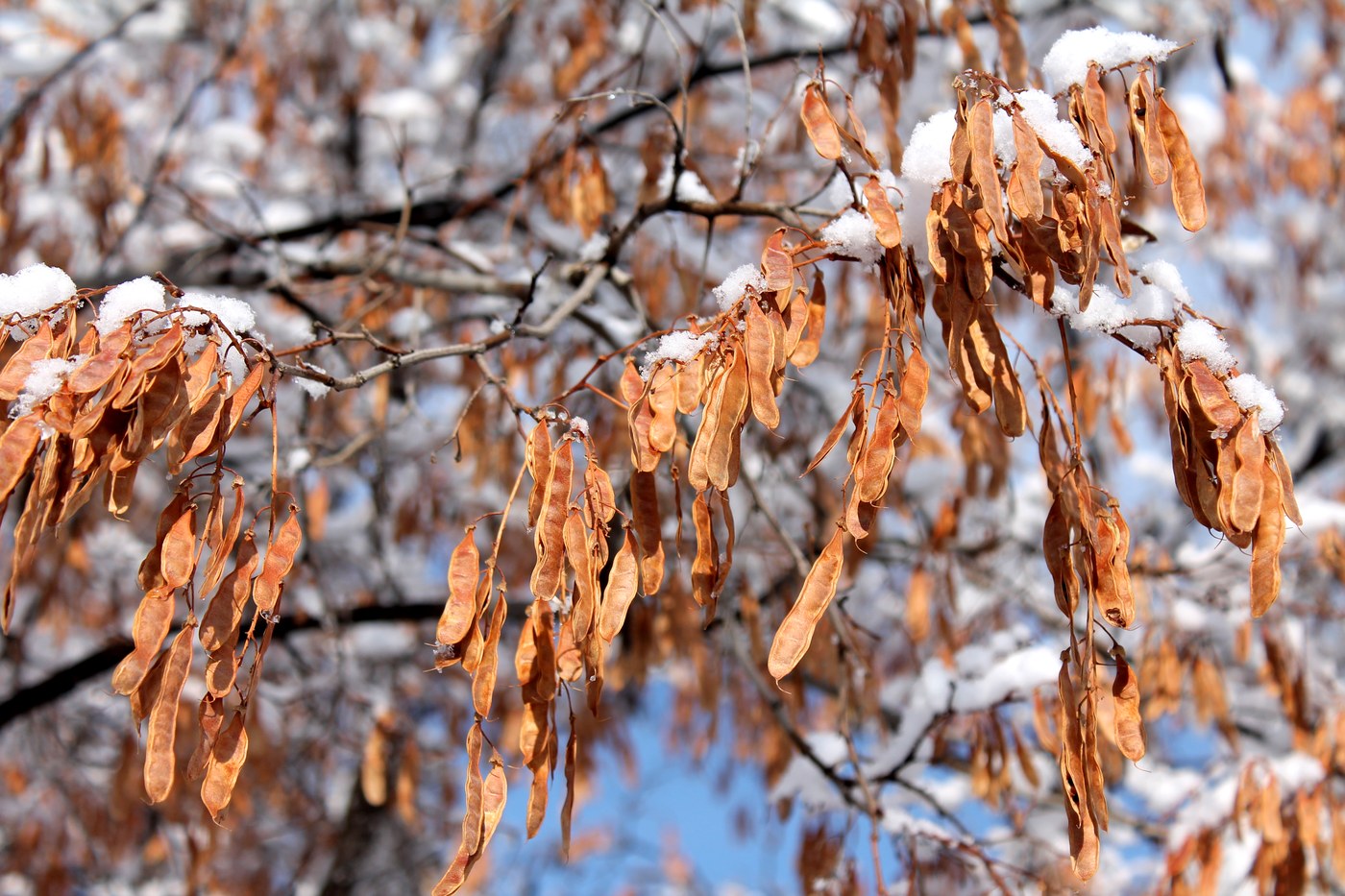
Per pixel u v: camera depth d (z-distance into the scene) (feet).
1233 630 12.41
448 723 18.12
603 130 16.03
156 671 5.17
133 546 17.39
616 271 10.64
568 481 5.40
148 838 17.57
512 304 12.75
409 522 15.20
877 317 13.14
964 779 14.62
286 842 20.25
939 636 15.08
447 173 11.19
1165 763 16.07
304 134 21.34
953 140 5.58
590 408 12.41
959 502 12.51
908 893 9.60
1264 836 9.96
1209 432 5.35
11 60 17.16
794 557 9.87
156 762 4.88
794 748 12.21
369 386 16.20
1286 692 11.68
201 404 5.16
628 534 5.43
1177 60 20.75
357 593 17.57
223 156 20.70
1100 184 5.46
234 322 5.69
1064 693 5.36
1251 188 20.21
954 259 5.52
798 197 14.75
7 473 4.84
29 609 16.15
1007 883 10.57
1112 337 5.96
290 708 16.34
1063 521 5.54
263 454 15.44
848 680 11.07
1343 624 14.74
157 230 18.22
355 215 15.21
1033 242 5.66
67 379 5.05
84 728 17.33
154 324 5.44
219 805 4.98
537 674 5.57
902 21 8.55
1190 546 14.39
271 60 20.26
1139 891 13.43
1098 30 6.01
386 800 17.88
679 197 10.02
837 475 14.75
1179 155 5.84
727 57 17.37
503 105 22.12
